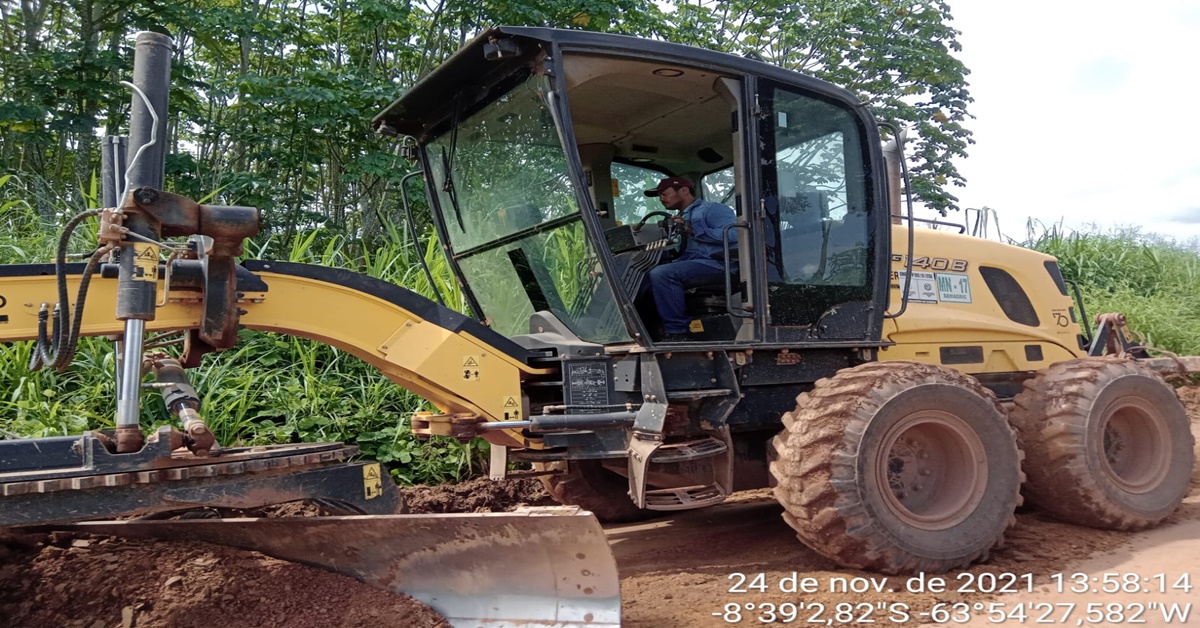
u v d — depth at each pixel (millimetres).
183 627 2771
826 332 4305
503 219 4301
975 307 5191
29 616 2803
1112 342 5785
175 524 3191
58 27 9945
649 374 3877
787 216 4207
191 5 10438
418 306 3830
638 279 4426
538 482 5574
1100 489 4336
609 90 4277
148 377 4770
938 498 3885
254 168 11023
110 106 9141
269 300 3484
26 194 7605
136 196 2795
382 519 2928
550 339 4348
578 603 2809
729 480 3955
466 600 2938
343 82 9297
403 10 10117
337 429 5727
